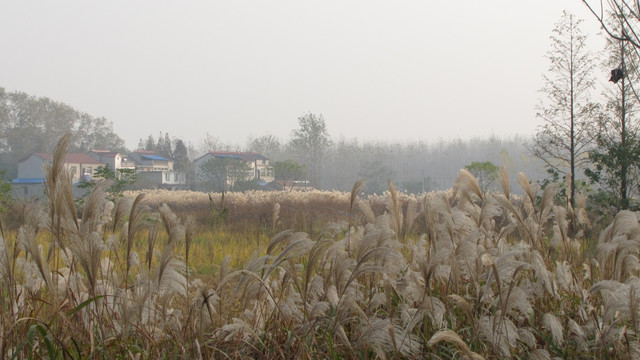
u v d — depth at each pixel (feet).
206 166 222.89
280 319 12.67
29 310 11.60
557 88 50.65
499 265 11.68
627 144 45.52
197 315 12.32
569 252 15.94
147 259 12.60
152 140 357.82
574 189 48.19
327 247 12.29
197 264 25.50
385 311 13.84
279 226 48.85
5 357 10.03
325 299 12.64
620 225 13.70
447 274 12.57
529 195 16.03
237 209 65.10
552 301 14.16
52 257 12.38
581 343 12.08
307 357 11.20
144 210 11.99
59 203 10.69
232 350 12.09
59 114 289.74
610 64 45.01
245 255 28.60
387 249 10.88
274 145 349.82
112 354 10.77
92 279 10.57
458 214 13.67
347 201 81.66
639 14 21.58
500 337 11.39
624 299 10.96
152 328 12.01
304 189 209.77
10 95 274.98
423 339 11.91
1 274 10.68
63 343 10.09
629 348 11.09
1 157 270.67
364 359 10.93
